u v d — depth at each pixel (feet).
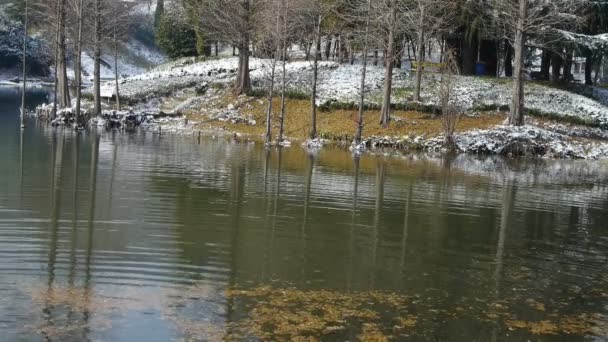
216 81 138.10
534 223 43.39
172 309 23.97
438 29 116.78
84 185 47.96
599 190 60.59
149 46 375.45
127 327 22.11
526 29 99.09
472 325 24.07
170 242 33.06
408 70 130.93
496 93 116.26
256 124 114.11
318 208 44.11
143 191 46.78
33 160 60.34
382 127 102.12
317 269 29.96
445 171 69.15
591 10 122.93
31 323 21.98
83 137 87.15
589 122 105.70
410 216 43.19
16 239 32.04
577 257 34.99
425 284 28.66
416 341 22.29
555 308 26.58
